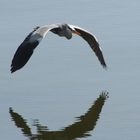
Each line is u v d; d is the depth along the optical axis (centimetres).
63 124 1712
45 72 1991
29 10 2427
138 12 2400
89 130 1673
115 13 2394
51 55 2095
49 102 1814
